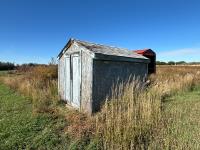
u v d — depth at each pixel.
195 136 4.68
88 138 5.00
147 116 5.43
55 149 4.56
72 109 7.94
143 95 7.21
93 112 7.05
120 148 4.31
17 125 5.98
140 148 4.39
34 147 4.67
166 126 5.34
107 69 7.50
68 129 5.57
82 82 7.63
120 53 8.41
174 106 7.51
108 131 4.77
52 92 10.59
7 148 4.59
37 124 6.10
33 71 16.94
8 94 11.75
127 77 8.34
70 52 8.62
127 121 5.04
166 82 10.97
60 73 9.81
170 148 4.27
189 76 13.73
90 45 8.16
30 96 10.12
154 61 16.53
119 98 6.88
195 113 6.53
